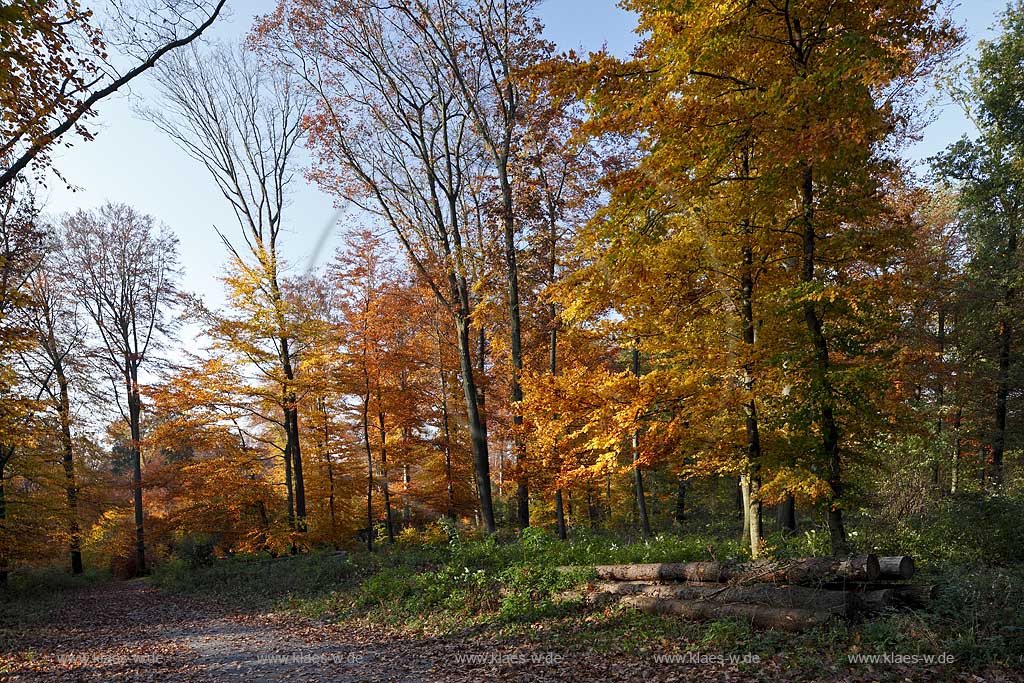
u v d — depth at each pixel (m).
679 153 8.85
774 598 8.38
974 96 21.66
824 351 9.44
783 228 10.02
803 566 8.43
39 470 22.55
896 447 13.84
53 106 8.35
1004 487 15.36
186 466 24.09
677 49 8.70
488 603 11.58
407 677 8.00
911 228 9.62
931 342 21.30
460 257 20.17
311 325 23.98
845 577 8.12
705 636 7.89
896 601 7.72
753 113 8.30
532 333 21.84
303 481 26.00
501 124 20.00
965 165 21.72
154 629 13.73
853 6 8.68
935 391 22.12
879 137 8.79
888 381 9.20
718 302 11.86
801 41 8.88
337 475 26.06
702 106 8.41
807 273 9.58
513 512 29.55
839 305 9.35
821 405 9.06
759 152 9.42
